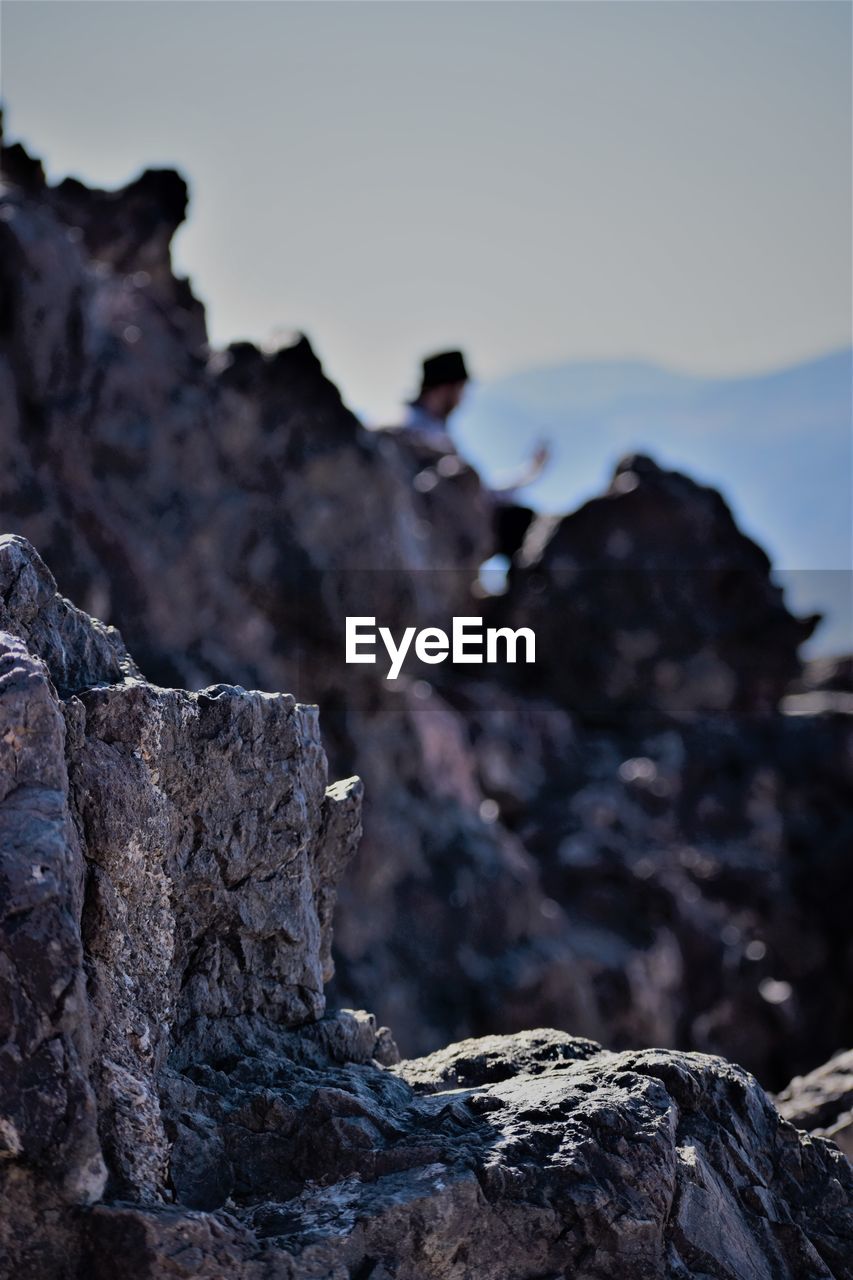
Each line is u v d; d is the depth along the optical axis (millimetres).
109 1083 2564
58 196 9461
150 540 8055
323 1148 2846
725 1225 2938
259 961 3275
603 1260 2725
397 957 9047
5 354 7422
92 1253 2377
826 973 12195
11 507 7180
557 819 11867
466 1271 2670
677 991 11297
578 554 13523
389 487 9625
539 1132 2877
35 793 2502
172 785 2982
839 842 12742
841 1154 3305
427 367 12562
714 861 12234
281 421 9156
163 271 9883
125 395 8227
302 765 3363
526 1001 9242
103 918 2686
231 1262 2449
